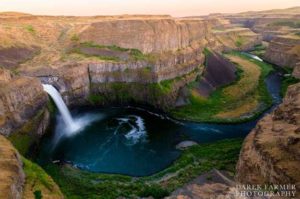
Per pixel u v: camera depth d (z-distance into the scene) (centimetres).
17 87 7138
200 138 7769
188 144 7419
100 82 9725
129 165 6619
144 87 9712
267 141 5297
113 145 7462
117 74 9800
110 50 10419
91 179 5950
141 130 8262
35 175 4812
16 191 3969
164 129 8319
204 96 10519
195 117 9000
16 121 6744
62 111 8588
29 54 10375
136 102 9738
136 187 5697
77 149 7269
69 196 5350
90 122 8775
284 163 4519
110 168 6494
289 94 7525
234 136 7850
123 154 7069
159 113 9344
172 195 5419
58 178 5912
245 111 9406
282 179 4328
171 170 6244
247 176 5094
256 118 8956
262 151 5003
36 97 7631
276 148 4928
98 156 6975
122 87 9794
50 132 7819
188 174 6044
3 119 6438
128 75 9812
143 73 9756
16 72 8831
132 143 7569
